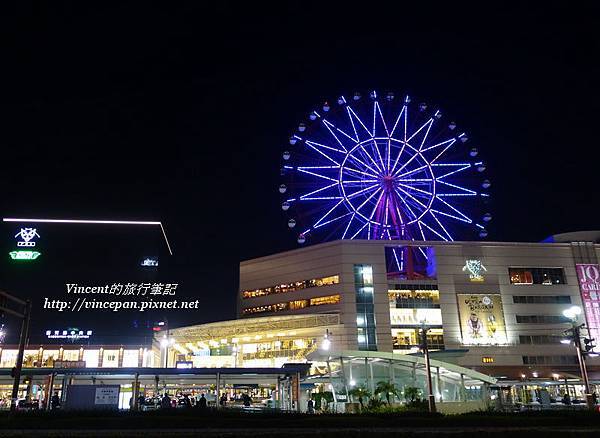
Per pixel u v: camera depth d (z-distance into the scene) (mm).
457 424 34125
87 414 35375
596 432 27062
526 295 103250
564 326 101750
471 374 54156
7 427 31547
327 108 101688
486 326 100062
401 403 50062
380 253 101812
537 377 94812
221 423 33031
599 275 105688
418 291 101062
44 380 55719
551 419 34719
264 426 33031
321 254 103375
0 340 86812
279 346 98938
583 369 43656
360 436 26156
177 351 105000
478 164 102812
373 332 96562
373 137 99750
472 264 103688
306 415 36562
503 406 52812
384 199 96688
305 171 99750
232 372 50062
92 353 89438
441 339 98438
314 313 97875
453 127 103812
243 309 109625
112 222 99375
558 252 106938
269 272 109062
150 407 47750
